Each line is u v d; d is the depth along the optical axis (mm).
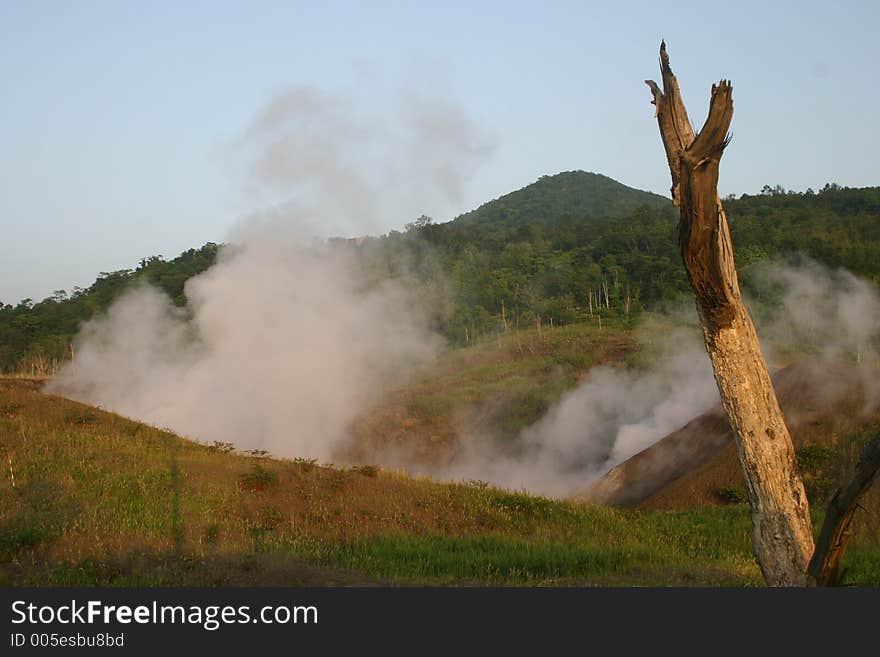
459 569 11969
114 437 17906
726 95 5758
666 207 90125
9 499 13711
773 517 6496
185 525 13445
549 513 16672
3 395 19281
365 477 17422
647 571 12234
